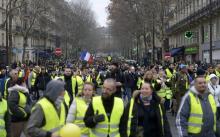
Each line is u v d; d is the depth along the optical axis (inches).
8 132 370.3
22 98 442.3
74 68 981.2
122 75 916.6
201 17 2081.7
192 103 359.9
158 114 355.3
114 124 336.8
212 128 362.9
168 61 1803.6
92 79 971.3
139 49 4345.5
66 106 407.2
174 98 805.2
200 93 362.6
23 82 453.1
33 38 3462.1
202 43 2209.6
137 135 348.8
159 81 692.1
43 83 1039.0
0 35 2669.8
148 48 3695.9
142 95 356.2
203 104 360.5
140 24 2792.8
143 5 2357.3
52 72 1214.9
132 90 932.6
